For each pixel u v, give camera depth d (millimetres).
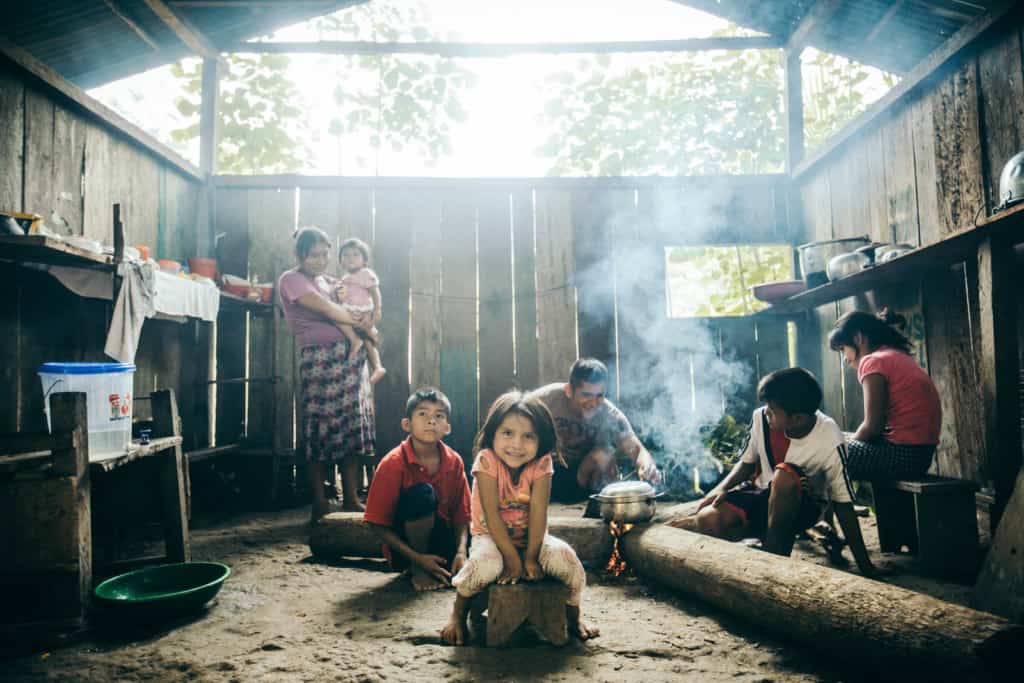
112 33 5145
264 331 5938
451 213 6234
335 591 3088
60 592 2537
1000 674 1748
